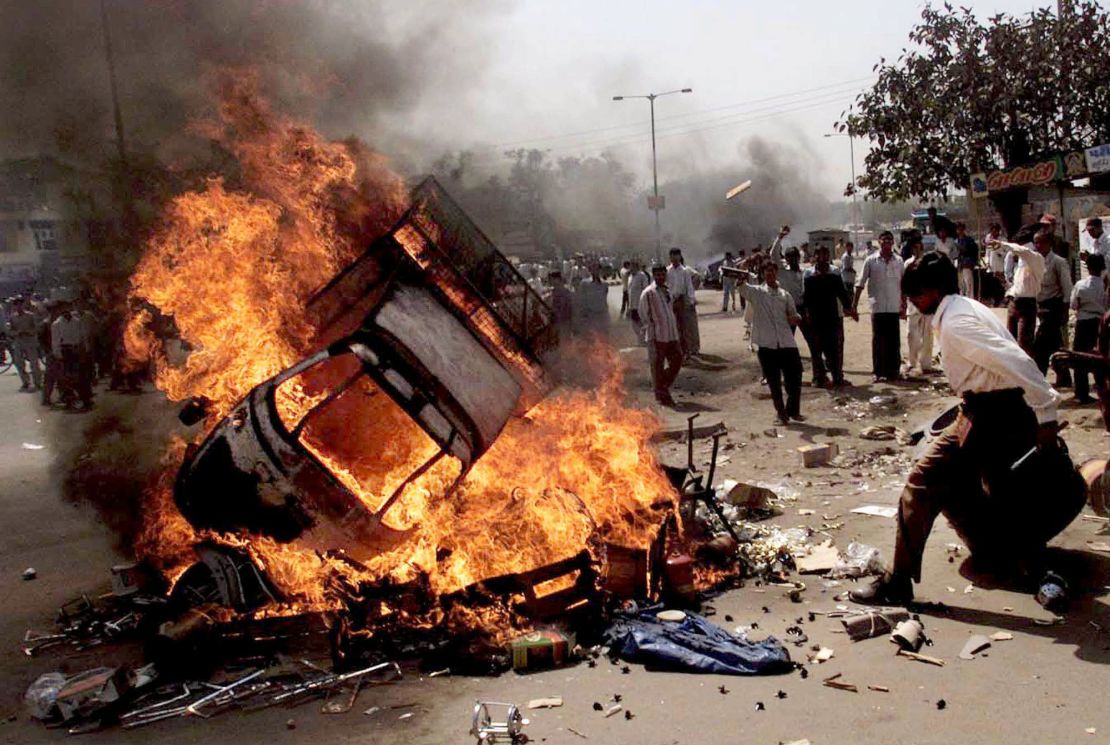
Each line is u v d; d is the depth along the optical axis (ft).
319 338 19.79
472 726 12.47
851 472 26.05
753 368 47.11
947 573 17.48
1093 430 27.07
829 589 17.30
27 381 62.28
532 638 14.80
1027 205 62.08
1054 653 13.78
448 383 16.56
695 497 19.52
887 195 59.93
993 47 55.11
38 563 22.12
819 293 38.73
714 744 11.79
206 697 14.01
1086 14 53.47
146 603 17.88
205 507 15.75
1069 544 18.21
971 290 55.47
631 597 16.57
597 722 12.59
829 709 12.55
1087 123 54.95
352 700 13.70
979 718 12.03
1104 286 30.19
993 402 15.14
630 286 54.08
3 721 13.87
